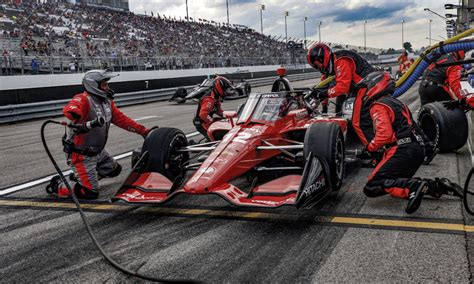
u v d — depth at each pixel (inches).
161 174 186.1
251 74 1188.5
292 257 131.0
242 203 150.2
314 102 251.8
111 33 1277.1
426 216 158.9
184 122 471.8
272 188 161.8
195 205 186.9
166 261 133.3
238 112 230.5
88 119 196.1
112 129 440.1
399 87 285.6
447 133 247.3
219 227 159.2
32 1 1232.8
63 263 135.9
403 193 161.2
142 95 786.2
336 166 174.9
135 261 134.5
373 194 168.4
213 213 175.0
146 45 1290.6
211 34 1763.0
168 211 180.5
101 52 1020.5
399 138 165.9
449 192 160.9
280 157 201.8
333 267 123.1
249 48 1786.4
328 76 265.1
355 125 218.2
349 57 238.1
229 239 147.5
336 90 240.4
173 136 195.5
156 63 1106.7
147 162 187.9
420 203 167.3
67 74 755.4
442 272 117.4
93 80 195.3
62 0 1400.1
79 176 198.8
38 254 143.8
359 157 177.9
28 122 568.1
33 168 274.8
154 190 173.8
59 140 387.2
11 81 653.9
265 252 135.6
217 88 307.3
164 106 708.7
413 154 165.5
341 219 160.2
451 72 266.2
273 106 206.7
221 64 1363.2
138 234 156.9
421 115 269.9
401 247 133.8
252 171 192.4
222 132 237.0
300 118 223.1
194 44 1544.0
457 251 129.3
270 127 196.1
